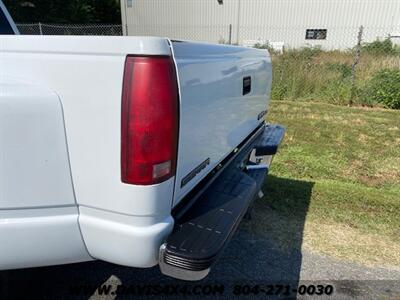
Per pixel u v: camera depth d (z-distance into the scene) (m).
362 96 8.69
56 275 2.25
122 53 1.20
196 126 1.54
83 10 26.09
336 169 4.50
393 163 4.77
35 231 1.33
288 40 20.05
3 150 1.25
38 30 17.25
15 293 1.79
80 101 1.24
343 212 3.27
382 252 2.71
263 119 3.08
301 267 2.47
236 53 2.04
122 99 1.21
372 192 3.71
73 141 1.27
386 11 18.17
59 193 1.31
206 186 1.86
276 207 3.32
